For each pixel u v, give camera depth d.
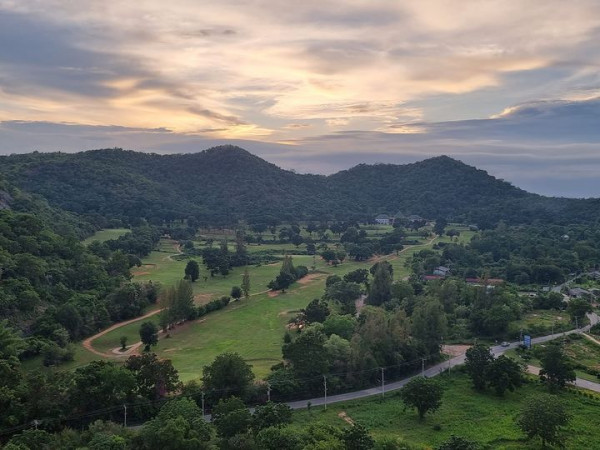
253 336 155.50
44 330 139.25
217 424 84.50
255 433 79.31
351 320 148.25
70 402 90.50
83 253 198.62
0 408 85.31
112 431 81.50
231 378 104.62
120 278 193.38
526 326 165.00
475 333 160.38
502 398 113.69
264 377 116.56
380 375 124.12
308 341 117.50
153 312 178.62
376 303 191.88
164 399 98.81
